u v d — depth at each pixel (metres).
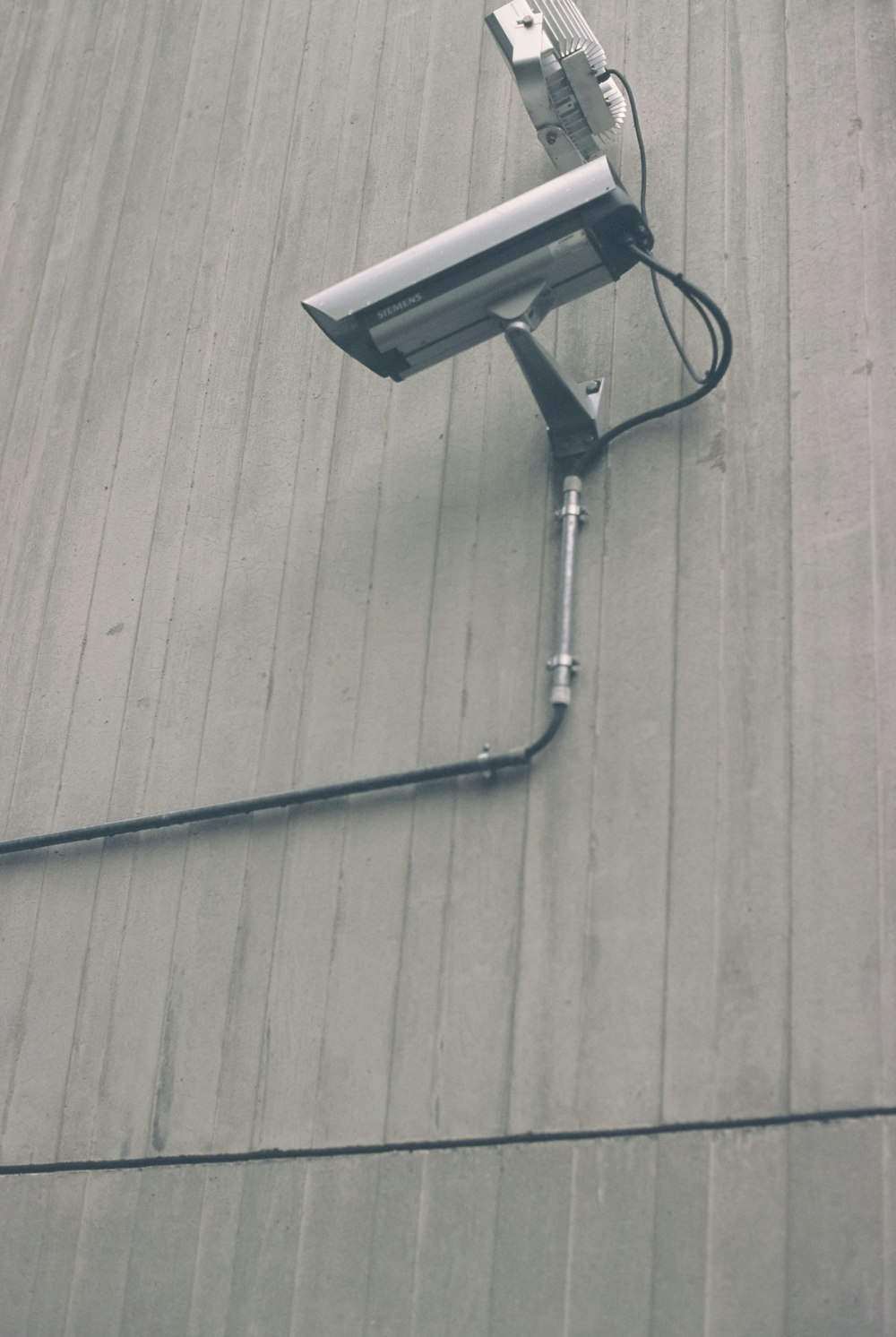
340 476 3.00
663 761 2.35
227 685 2.90
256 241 3.45
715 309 2.47
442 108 3.33
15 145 4.09
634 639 2.47
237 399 3.25
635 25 3.13
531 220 2.51
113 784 2.94
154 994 2.67
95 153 3.91
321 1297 2.27
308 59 3.65
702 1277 2.00
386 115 3.42
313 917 2.56
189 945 2.68
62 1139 2.64
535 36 2.83
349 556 2.88
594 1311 2.05
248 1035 2.53
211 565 3.07
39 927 2.88
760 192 2.77
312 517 2.98
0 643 3.28
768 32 2.94
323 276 3.29
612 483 2.63
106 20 4.14
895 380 2.45
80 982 2.77
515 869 2.40
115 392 3.47
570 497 2.61
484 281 2.55
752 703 2.32
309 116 3.56
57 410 3.54
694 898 2.23
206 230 3.56
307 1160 2.38
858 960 2.08
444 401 2.94
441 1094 2.31
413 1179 2.27
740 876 2.21
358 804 2.62
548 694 2.50
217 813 2.73
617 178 2.51
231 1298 2.34
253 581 2.99
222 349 3.35
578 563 2.59
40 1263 2.56
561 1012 2.26
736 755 2.29
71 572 3.27
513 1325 2.10
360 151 3.41
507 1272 2.14
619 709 2.43
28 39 4.28
